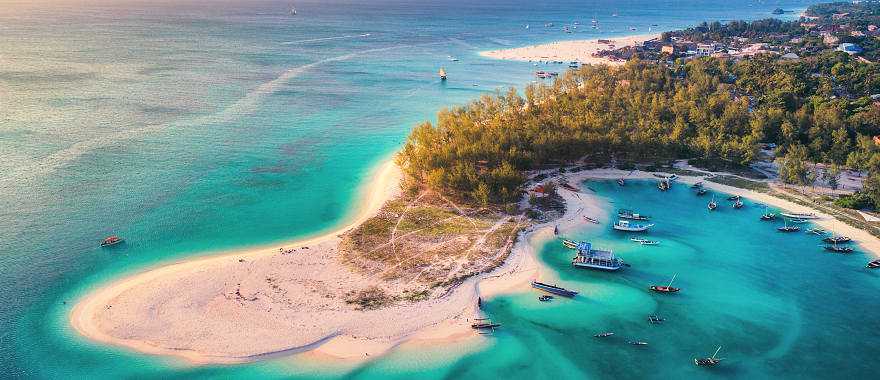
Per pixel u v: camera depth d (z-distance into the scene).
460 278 113.75
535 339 99.19
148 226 133.00
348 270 115.25
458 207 145.50
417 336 98.00
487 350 96.12
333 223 138.50
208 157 179.38
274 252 121.62
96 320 98.75
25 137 187.12
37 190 148.88
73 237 126.50
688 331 102.62
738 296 113.44
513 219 140.38
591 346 98.19
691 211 150.38
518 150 166.38
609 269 119.94
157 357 91.38
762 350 98.56
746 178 170.62
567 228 138.50
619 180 167.88
